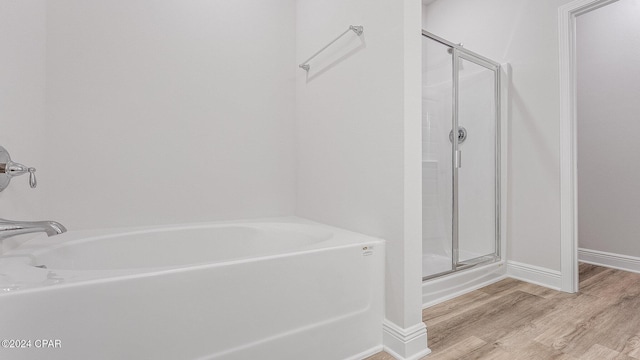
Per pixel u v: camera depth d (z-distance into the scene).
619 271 2.53
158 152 1.82
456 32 2.83
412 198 1.33
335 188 1.82
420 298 1.34
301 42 2.23
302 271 1.16
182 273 0.93
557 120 2.14
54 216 1.56
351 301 1.29
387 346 1.35
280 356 1.11
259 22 2.16
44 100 1.51
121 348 0.85
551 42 2.17
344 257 1.27
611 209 2.66
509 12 2.43
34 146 1.40
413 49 1.35
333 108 1.84
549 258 2.19
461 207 2.24
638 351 1.32
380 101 1.45
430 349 1.34
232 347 1.02
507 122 2.41
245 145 2.12
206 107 1.97
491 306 1.82
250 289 1.05
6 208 1.16
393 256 1.36
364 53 1.57
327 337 1.22
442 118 2.27
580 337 1.44
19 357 0.73
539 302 1.88
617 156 2.63
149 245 1.65
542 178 2.23
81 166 1.62
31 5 1.36
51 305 0.77
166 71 1.84
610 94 2.66
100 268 1.49
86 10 1.62
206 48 1.97
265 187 2.20
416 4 1.37
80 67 1.61
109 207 1.69
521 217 2.35
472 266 2.18
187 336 0.94
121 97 1.71
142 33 1.77
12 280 0.81
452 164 2.19
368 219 1.53
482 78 2.37
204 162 1.97
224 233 1.88
